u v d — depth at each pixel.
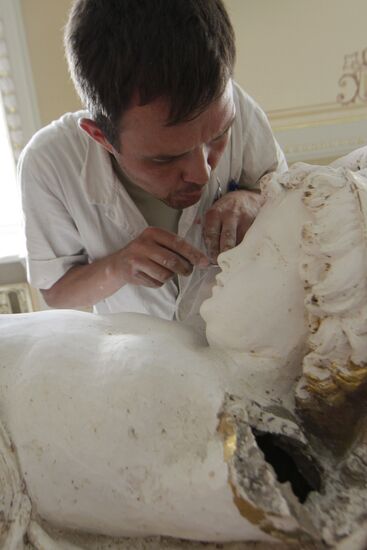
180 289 0.88
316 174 0.54
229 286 0.58
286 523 0.44
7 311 2.05
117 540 0.56
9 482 0.53
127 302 1.02
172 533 0.53
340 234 0.51
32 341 0.59
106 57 0.59
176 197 0.77
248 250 0.58
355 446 0.51
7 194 2.19
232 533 0.50
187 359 0.56
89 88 0.64
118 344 0.57
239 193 0.85
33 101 1.85
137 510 0.51
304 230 0.52
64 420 0.53
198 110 0.60
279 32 1.71
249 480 0.46
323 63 1.74
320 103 1.79
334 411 0.52
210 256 0.80
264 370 0.56
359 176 0.54
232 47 0.62
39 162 0.91
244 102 0.92
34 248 0.99
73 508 0.53
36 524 0.54
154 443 0.51
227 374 0.56
